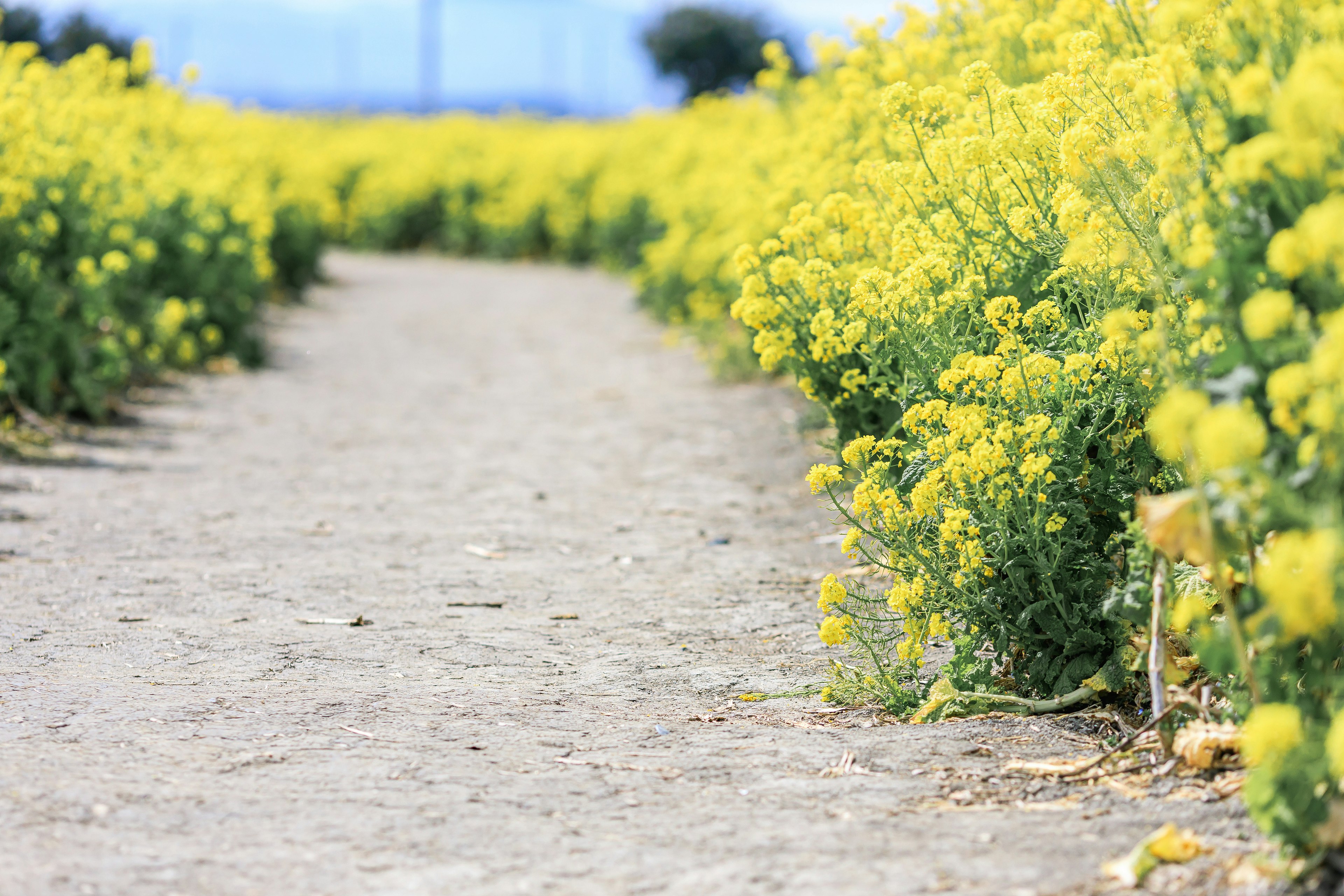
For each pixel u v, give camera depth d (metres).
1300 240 3.25
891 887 3.61
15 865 3.75
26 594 6.73
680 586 7.14
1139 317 5.05
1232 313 3.72
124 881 3.67
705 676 5.74
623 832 4.02
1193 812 3.98
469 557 7.68
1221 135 3.93
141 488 9.20
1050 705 5.06
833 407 7.06
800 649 6.12
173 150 16.95
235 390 13.41
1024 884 3.61
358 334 18.06
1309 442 3.37
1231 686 4.34
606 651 6.09
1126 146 4.85
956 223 6.06
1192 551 3.83
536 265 31.22
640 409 12.54
